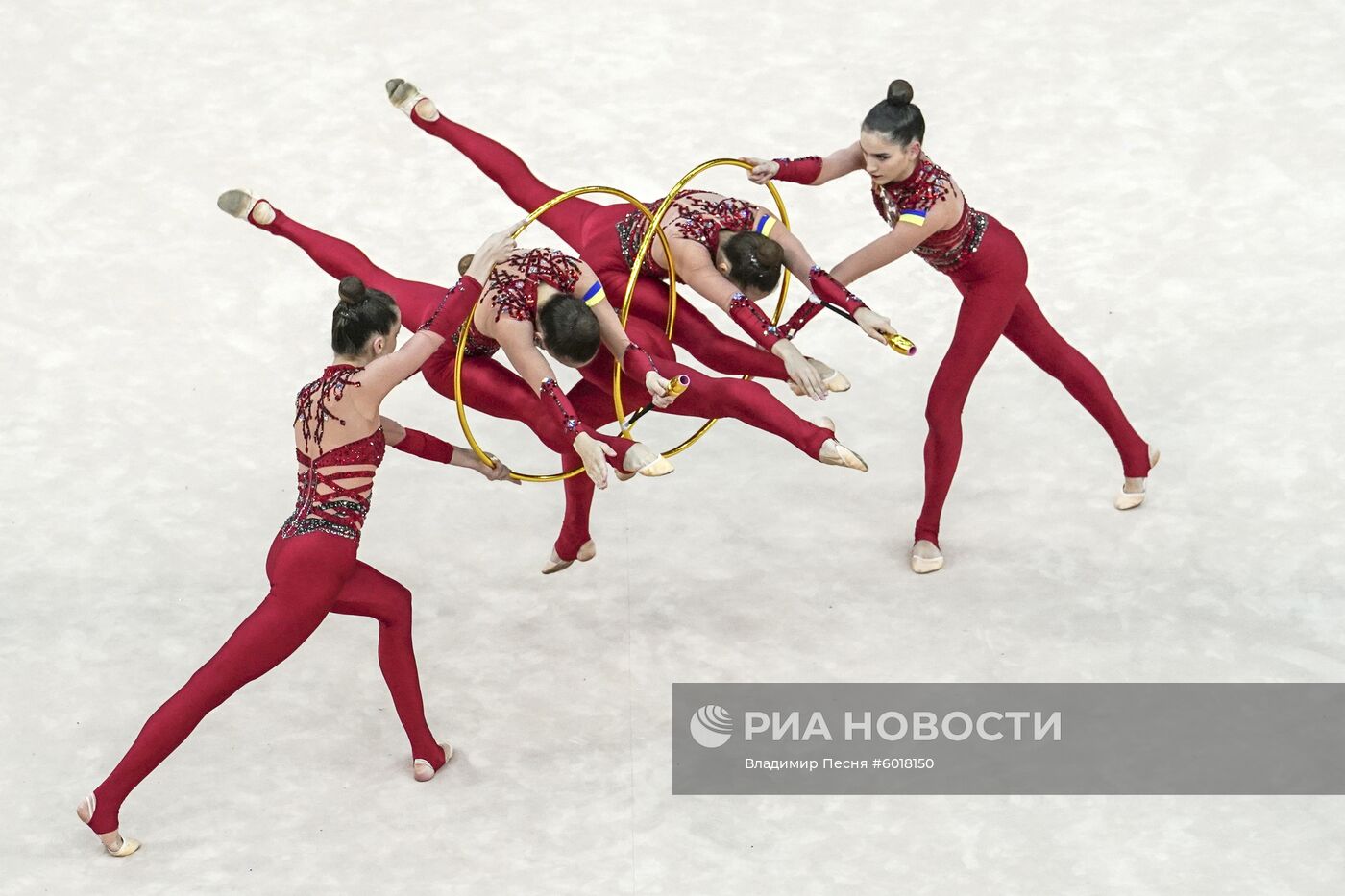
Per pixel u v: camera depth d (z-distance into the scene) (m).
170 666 24.39
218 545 26.88
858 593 25.69
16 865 21.03
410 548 26.92
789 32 39.69
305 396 20.52
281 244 33.91
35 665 24.42
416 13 40.81
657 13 40.56
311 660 24.84
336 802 22.12
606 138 35.69
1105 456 28.38
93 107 37.41
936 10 40.47
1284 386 29.34
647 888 20.52
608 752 22.86
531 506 27.95
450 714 23.59
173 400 30.03
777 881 20.64
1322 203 33.69
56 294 32.38
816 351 31.16
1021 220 33.59
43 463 28.59
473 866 20.95
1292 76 37.53
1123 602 25.22
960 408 25.08
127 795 21.73
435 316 20.45
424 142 36.28
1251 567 25.73
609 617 25.41
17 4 40.88
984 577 25.88
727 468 28.72
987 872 20.70
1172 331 30.78
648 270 22.34
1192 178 34.62
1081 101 37.03
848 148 23.16
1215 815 21.45
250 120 36.97
